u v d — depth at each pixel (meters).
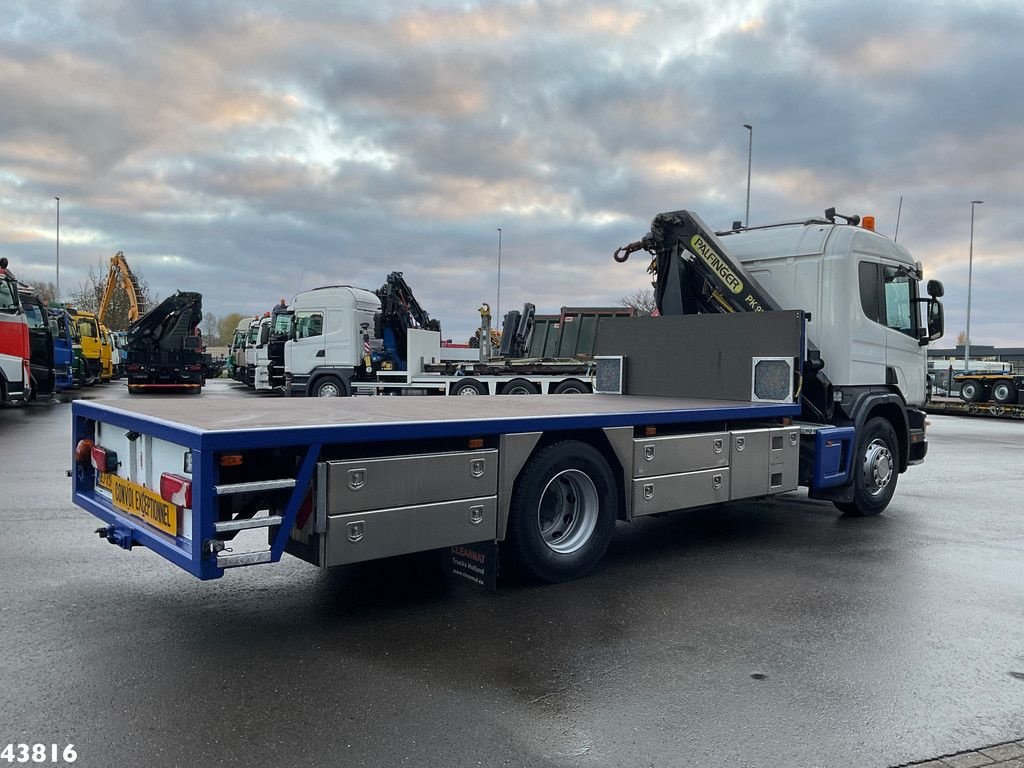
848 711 3.44
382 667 3.81
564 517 5.52
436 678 3.69
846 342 7.62
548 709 3.39
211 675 3.67
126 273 47.06
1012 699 3.60
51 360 21.23
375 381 19.59
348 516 4.16
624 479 5.61
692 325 7.84
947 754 3.09
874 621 4.65
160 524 4.19
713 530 7.23
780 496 9.29
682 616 4.68
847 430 7.43
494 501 4.82
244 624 4.39
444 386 18.00
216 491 3.70
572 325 21.78
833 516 7.98
